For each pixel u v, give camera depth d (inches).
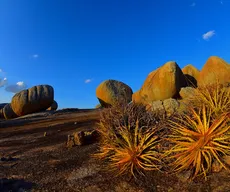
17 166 235.5
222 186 143.7
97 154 220.2
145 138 187.3
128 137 191.5
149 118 211.5
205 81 439.8
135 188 160.6
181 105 229.9
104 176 184.5
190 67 565.0
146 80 566.3
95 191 164.1
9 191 175.3
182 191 147.9
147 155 181.5
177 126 191.8
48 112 997.8
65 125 513.3
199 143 164.4
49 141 350.3
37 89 1118.4
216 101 193.2
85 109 1065.5
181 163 167.6
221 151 163.2
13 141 394.6
